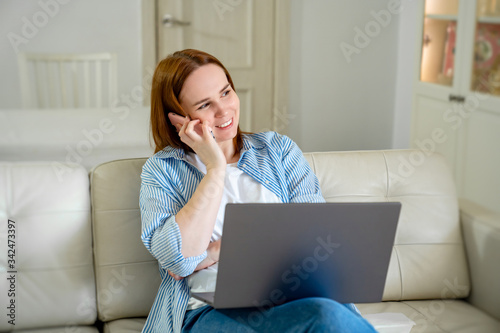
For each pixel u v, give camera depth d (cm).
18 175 145
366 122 398
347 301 120
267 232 110
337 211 111
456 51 300
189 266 127
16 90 360
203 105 138
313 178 149
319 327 107
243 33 381
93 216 147
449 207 164
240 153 147
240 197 141
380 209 113
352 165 164
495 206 271
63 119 271
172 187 138
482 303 158
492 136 274
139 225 148
